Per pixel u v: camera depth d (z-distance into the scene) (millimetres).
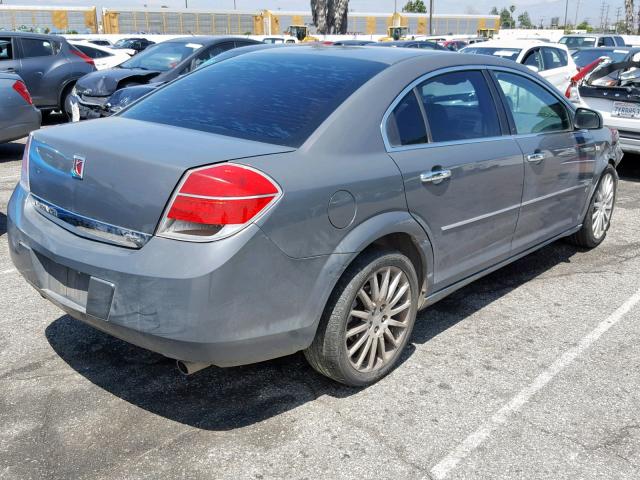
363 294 3104
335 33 36188
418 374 3445
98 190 2760
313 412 3080
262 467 2688
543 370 3525
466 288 4680
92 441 2820
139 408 3074
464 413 3102
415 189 3246
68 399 3125
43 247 2918
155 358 3537
